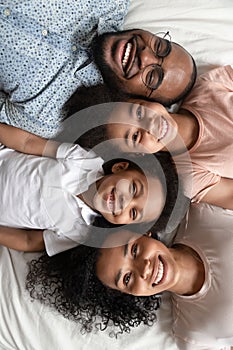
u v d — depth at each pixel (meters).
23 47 1.50
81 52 1.54
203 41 1.70
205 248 1.56
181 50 1.56
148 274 1.44
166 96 1.57
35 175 1.55
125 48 1.50
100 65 1.51
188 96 1.66
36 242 1.61
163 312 1.61
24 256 1.64
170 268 1.47
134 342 1.58
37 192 1.54
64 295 1.58
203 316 1.53
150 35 1.51
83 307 1.58
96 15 1.55
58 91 1.54
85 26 1.55
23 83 1.53
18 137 1.59
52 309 1.59
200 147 1.61
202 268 1.55
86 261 1.53
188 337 1.55
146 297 1.59
